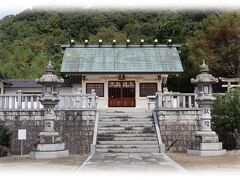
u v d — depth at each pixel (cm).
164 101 2273
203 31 4516
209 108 1964
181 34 4631
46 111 1905
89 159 1686
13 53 6369
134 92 3359
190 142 2219
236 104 2123
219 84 4228
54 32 6988
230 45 4159
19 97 2256
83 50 3616
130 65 3350
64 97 2258
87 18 7056
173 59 3466
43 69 5431
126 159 1688
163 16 6469
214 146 1897
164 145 2039
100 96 3341
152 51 3619
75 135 2217
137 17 7012
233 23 4231
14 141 2217
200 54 4247
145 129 2239
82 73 3250
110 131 2208
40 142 1855
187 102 2288
